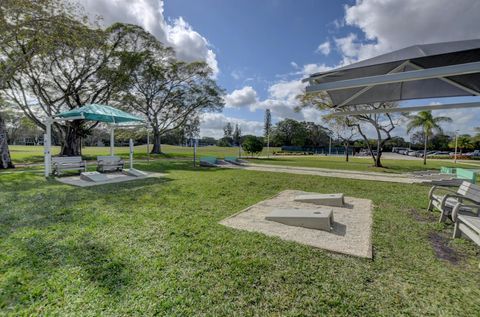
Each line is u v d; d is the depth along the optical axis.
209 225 3.83
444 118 20.44
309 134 52.66
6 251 2.79
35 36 10.03
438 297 2.15
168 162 16.25
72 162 9.30
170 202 5.22
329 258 2.83
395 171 13.52
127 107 21.12
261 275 2.42
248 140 25.88
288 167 14.72
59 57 14.18
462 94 4.25
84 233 3.36
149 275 2.36
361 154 39.66
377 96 4.49
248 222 4.07
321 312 1.93
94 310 1.87
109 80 16.55
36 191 6.04
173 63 22.84
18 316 1.80
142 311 1.87
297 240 3.35
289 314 1.89
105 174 9.38
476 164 22.67
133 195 5.80
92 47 13.59
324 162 20.23
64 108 16.33
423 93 4.34
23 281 2.21
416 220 4.39
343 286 2.27
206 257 2.74
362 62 2.96
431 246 3.26
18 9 8.89
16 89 14.16
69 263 2.55
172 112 25.02
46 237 3.20
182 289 2.16
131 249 2.90
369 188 7.63
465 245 3.30
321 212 4.14
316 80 3.23
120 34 17.28
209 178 8.93
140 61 17.91
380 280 2.40
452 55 2.60
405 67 3.15
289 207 5.13
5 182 7.24
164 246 3.01
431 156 36.38
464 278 2.48
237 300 2.04
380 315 1.91
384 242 3.35
